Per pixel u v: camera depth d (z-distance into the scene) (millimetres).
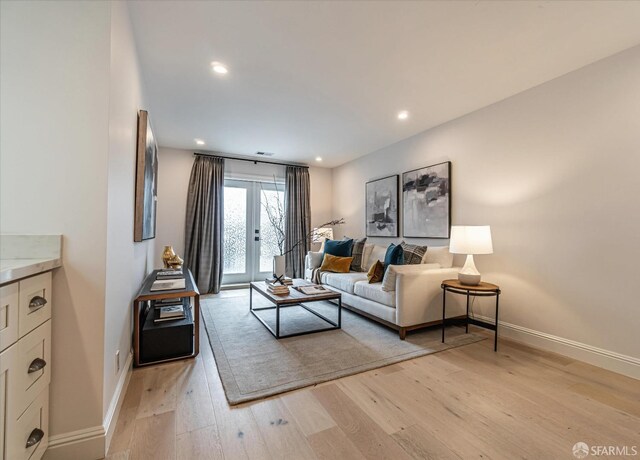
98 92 1259
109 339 1367
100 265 1252
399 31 1917
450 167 3406
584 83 2283
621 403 1702
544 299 2516
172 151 4625
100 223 1254
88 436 1221
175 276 2936
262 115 3305
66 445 1183
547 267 2498
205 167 4738
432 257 3266
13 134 1156
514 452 1311
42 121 1187
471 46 2062
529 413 1601
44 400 1117
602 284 2170
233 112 3225
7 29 1170
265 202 5406
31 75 1183
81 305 1221
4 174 1142
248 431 1433
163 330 2199
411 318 2719
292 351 2404
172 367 2109
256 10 1740
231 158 5035
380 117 3344
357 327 3041
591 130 2238
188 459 1248
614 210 2117
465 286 2574
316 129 3760
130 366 2010
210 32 1933
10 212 1145
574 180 2336
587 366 2180
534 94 2615
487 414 1589
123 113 1589
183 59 2234
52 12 1212
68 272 1202
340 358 2273
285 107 3098
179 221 4645
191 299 3320
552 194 2473
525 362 2244
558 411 1622
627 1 1631
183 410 1597
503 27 1864
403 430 1453
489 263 2953
